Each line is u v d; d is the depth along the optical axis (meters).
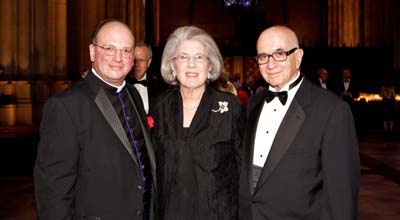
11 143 9.30
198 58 3.00
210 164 2.92
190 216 2.90
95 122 2.68
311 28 30.80
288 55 2.79
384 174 9.11
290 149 2.71
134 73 4.65
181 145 2.96
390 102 15.97
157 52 23.28
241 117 3.08
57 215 2.51
